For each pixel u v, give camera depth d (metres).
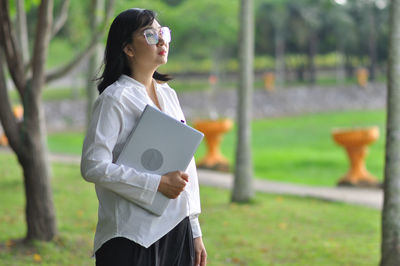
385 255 5.13
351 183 11.83
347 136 11.85
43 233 6.04
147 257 2.19
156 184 2.15
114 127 2.19
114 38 2.31
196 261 2.45
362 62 43.78
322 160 16.78
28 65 6.15
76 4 21.61
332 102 32.84
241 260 5.99
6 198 9.40
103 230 2.23
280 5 34.78
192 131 2.22
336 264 5.81
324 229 7.56
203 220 8.17
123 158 2.19
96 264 2.27
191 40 33.88
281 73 38.88
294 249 6.46
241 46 9.58
